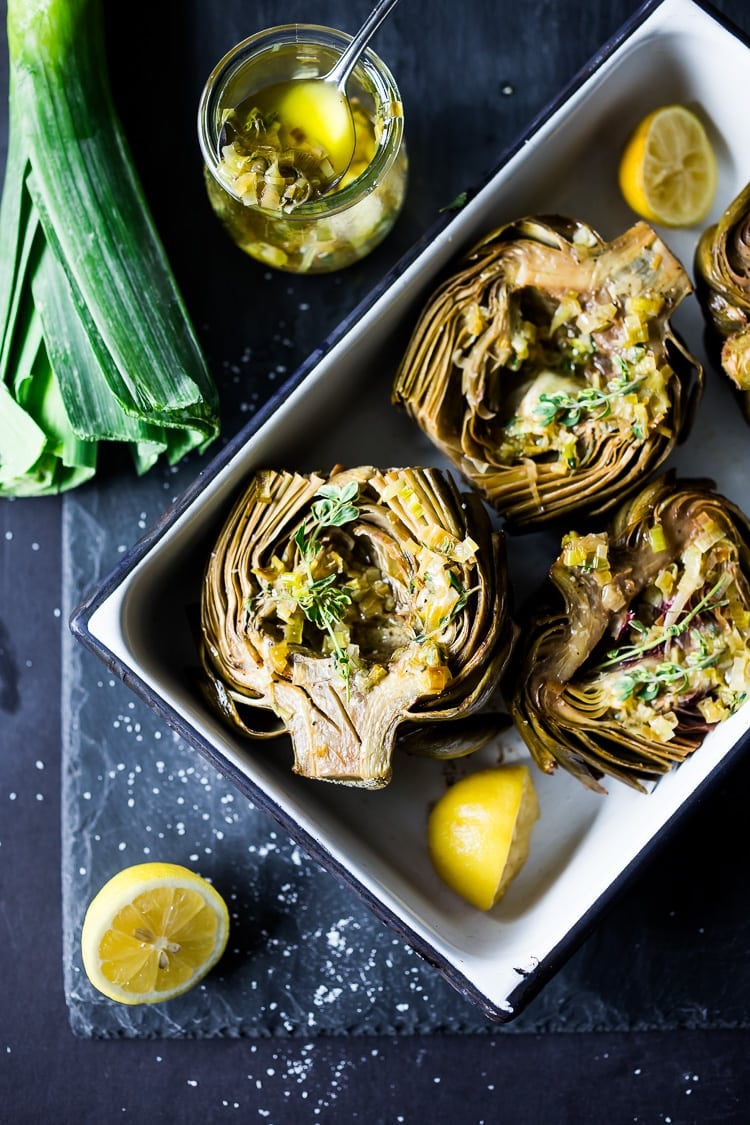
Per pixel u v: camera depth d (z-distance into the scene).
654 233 0.61
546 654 0.61
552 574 0.60
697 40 0.61
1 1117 0.68
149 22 0.68
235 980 0.67
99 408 0.65
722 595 0.60
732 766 0.59
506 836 0.63
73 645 0.68
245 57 0.61
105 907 0.64
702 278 0.63
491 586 0.59
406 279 0.60
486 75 0.68
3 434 0.65
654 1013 0.67
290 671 0.59
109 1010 0.68
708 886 0.67
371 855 0.64
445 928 0.61
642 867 0.58
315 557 0.59
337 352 0.60
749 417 0.64
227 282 0.68
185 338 0.65
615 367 0.61
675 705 0.60
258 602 0.60
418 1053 0.68
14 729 0.69
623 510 0.62
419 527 0.59
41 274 0.65
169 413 0.64
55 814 0.69
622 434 0.61
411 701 0.58
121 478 0.68
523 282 0.61
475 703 0.59
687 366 0.62
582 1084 0.67
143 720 0.68
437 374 0.61
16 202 0.65
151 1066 0.68
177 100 0.68
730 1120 0.67
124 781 0.68
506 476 0.61
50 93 0.64
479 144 0.68
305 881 0.67
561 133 0.62
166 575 0.62
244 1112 0.68
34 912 0.69
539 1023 0.67
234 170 0.61
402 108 0.63
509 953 0.59
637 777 0.62
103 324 0.63
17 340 0.66
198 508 0.60
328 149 0.62
